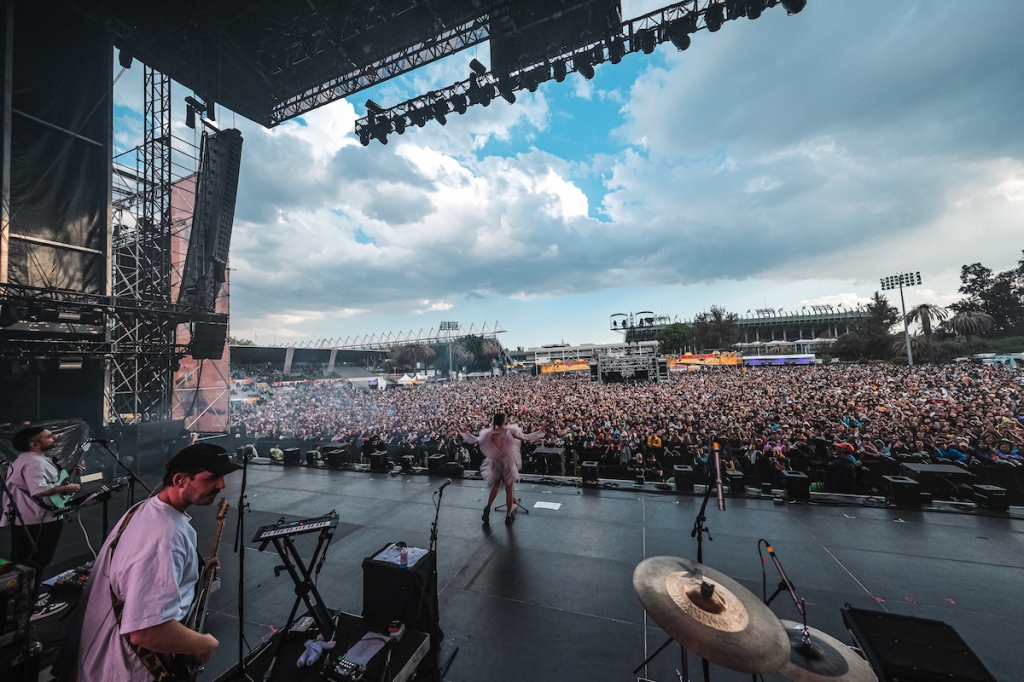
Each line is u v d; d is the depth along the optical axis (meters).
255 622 4.36
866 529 6.62
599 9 12.11
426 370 100.50
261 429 21.98
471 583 5.17
